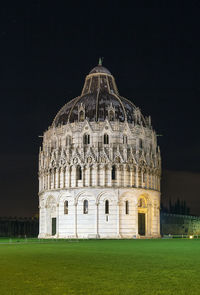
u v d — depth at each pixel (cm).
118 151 11356
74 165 11356
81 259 4034
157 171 12375
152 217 11788
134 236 11000
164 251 5159
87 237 10944
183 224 16938
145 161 11744
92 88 13250
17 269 3222
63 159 11594
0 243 8031
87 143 11550
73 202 11256
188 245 6681
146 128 12281
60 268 3269
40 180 12812
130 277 2777
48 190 11875
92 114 11862
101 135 11494
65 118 12331
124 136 11631
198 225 17838
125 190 11200
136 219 11238
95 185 11131
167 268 3250
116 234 10950
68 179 11425
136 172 11469
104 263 3625
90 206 11119
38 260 3953
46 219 11988
